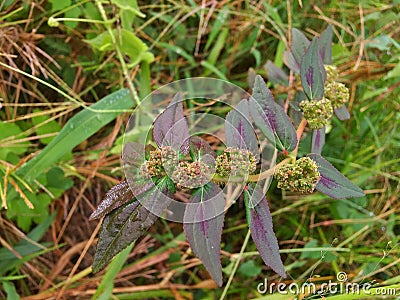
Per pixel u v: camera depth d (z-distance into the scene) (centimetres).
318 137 10
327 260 14
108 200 8
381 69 15
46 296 14
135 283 15
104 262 8
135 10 13
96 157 15
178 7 15
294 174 8
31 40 14
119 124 14
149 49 15
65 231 15
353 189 9
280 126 9
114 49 14
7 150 13
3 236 14
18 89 14
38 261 15
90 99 15
